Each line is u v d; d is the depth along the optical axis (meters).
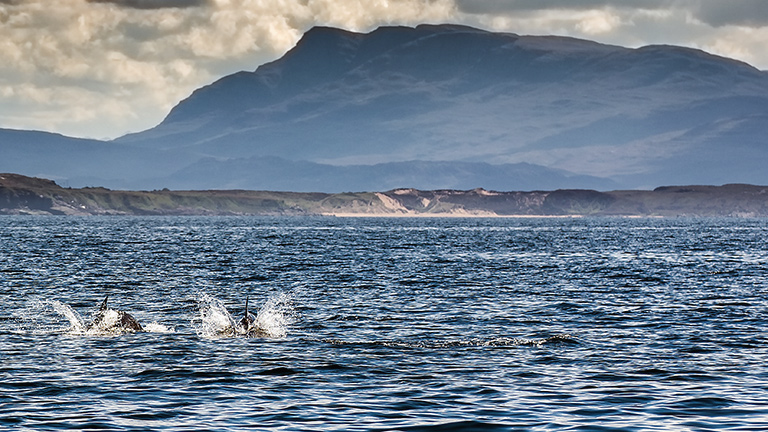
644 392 53.59
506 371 60.34
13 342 72.25
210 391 54.03
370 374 59.31
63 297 109.50
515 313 93.94
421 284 129.62
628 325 84.38
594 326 83.75
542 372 60.00
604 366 62.12
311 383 56.44
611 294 115.06
